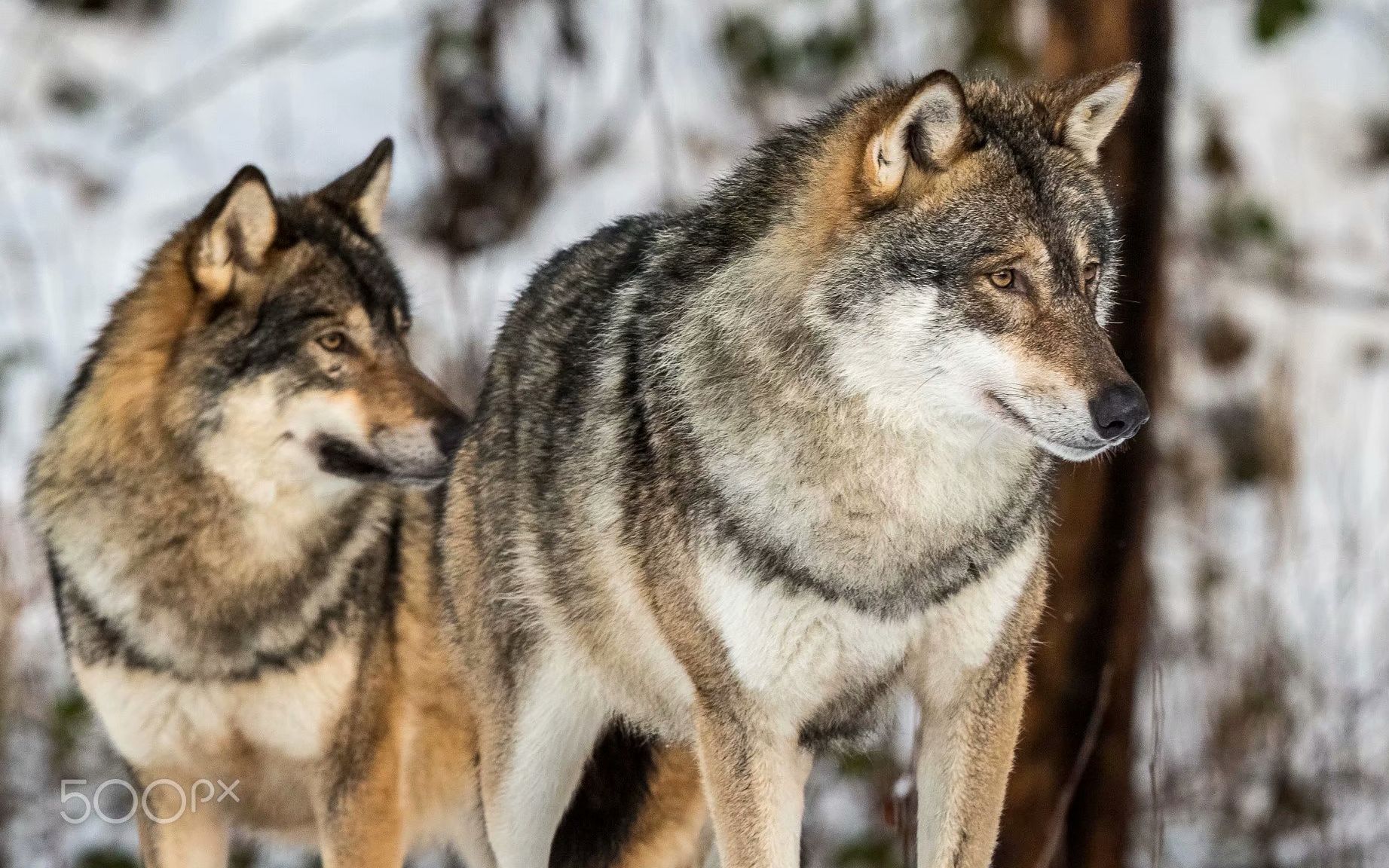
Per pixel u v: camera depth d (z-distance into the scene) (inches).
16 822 536.1
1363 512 680.4
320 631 424.8
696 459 341.4
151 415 414.9
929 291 327.6
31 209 830.5
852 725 368.5
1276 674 585.6
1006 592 340.8
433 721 453.7
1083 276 337.4
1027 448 342.0
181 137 889.5
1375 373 765.9
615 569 369.7
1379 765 553.9
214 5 966.4
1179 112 779.4
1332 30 965.2
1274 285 746.8
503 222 743.7
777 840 349.1
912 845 440.8
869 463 330.6
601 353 378.6
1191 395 725.9
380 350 429.7
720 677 347.3
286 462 419.5
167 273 427.8
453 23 743.1
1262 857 537.0
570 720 406.9
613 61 906.1
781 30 813.9
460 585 429.7
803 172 347.3
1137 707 505.7
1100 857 478.3
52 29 939.3
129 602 412.5
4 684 561.0
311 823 459.2
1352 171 889.5
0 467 648.4
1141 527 475.8
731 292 342.6
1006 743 350.0
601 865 434.9
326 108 911.0
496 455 411.8
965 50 703.7
